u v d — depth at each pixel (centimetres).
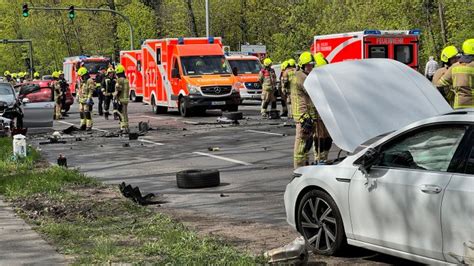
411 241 573
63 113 3122
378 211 605
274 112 2452
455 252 534
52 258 668
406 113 772
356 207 630
